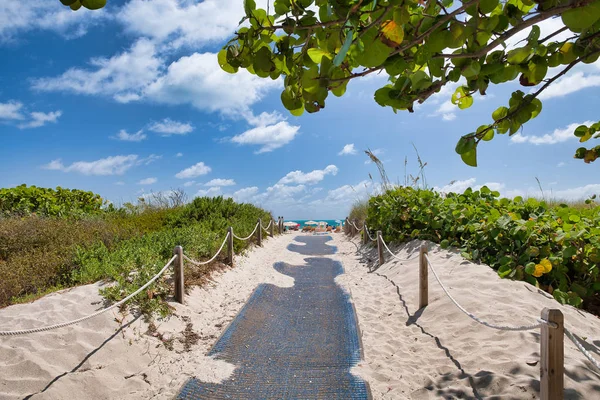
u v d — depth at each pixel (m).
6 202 11.77
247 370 4.25
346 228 17.48
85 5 1.10
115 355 4.15
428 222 8.20
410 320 5.38
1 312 4.86
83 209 13.36
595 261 5.34
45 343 4.06
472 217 7.41
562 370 2.62
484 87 1.86
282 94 1.64
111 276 5.82
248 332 5.32
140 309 5.07
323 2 1.47
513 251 5.99
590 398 2.97
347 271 9.39
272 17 1.50
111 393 3.64
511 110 1.91
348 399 3.64
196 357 4.50
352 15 1.29
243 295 6.88
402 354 4.48
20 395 3.33
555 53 1.83
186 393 3.73
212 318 5.72
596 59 1.79
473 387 3.48
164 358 4.39
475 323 4.58
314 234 20.19
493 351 3.92
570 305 5.01
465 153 1.96
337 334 5.27
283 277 8.54
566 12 1.38
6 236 8.16
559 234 5.72
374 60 1.34
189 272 6.81
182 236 7.89
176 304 5.57
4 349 3.87
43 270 6.62
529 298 4.97
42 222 9.16
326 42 1.52
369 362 4.39
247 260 9.61
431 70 1.60
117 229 9.70
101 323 4.57
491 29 1.48
